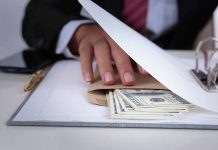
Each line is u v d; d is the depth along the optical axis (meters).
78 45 0.71
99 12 0.42
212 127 0.35
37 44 0.81
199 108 0.40
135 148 0.31
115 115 0.37
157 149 0.31
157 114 0.37
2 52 0.86
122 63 0.46
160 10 1.08
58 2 0.90
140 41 0.43
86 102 0.43
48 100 0.44
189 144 0.32
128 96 0.41
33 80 0.53
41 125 0.36
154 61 0.40
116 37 0.40
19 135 0.34
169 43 1.10
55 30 0.76
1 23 1.61
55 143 0.32
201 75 0.52
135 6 1.06
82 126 0.36
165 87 0.41
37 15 0.86
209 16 1.17
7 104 0.44
